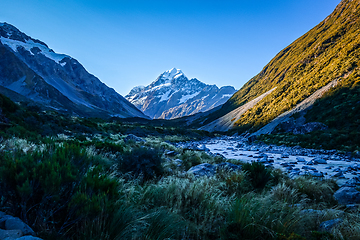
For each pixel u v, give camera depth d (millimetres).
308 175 8523
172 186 4203
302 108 51375
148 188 3906
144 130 46000
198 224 3127
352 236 2865
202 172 7238
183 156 11812
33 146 5961
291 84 84250
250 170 6297
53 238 2029
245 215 2930
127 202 3154
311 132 32125
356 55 53656
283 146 30328
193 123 184000
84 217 2209
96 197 2348
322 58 80250
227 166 7906
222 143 45500
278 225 2934
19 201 2242
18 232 1828
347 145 23266
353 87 41906
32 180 2305
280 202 4070
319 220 3621
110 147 9773
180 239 2766
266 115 72312
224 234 2762
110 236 2289
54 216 2369
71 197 2473
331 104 42094
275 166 13289
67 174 2414
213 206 3656
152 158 6238
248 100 133000
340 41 80000
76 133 22875
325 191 5879
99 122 46781
